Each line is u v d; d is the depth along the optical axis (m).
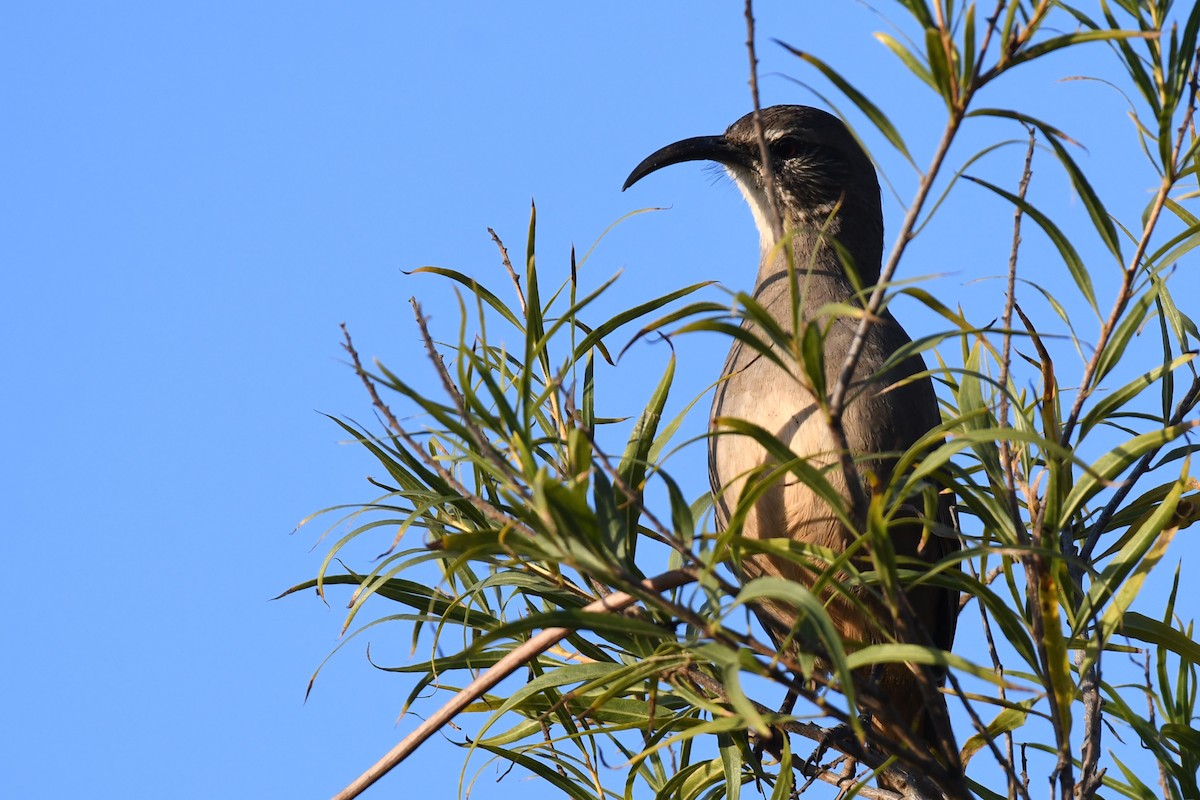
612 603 4.79
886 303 4.17
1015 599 4.92
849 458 4.06
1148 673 5.67
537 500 3.92
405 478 5.80
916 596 7.39
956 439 4.21
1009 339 4.63
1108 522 5.64
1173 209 6.02
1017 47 4.03
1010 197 4.60
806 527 6.95
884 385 6.96
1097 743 5.04
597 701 4.67
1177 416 5.63
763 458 6.91
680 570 4.70
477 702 6.26
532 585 5.57
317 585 5.61
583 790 6.04
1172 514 4.68
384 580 5.15
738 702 3.64
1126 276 4.73
